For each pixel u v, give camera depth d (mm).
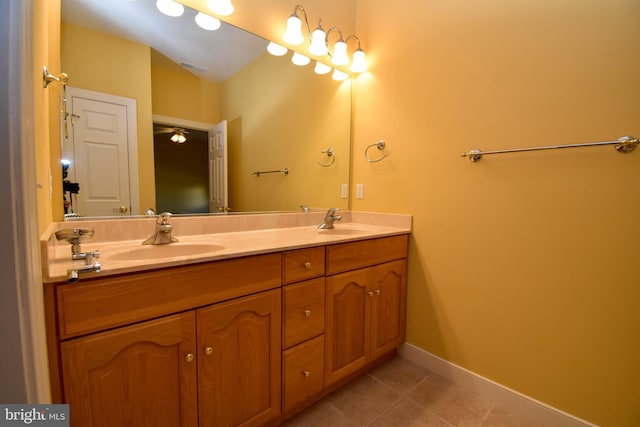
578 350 1181
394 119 1780
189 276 901
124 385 804
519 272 1321
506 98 1325
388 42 1806
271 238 1360
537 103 1240
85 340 736
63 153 1099
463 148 1479
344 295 1395
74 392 729
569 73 1159
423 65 1629
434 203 1609
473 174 1447
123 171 1258
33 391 557
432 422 1275
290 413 1271
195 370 928
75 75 1121
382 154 1855
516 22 1288
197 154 1473
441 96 1555
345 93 1991
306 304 1231
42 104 778
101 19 1182
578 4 1133
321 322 1295
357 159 2018
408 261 1744
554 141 1203
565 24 1164
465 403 1396
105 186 1212
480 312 1454
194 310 918
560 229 1204
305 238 1357
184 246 1212
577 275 1172
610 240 1093
